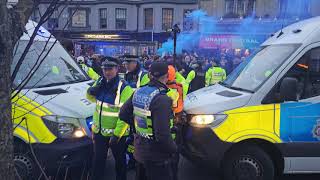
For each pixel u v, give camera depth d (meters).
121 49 31.52
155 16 33.50
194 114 4.84
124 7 34.25
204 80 12.21
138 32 34.22
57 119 4.69
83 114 4.89
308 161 4.75
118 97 4.57
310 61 4.74
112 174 5.58
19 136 4.50
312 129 4.71
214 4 28.17
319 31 4.82
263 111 4.68
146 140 3.61
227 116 4.69
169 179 3.68
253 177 4.82
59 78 5.70
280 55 5.01
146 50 30.72
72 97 5.16
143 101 3.58
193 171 5.82
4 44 1.75
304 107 4.69
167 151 3.48
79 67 6.50
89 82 6.13
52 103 4.82
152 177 3.67
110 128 4.63
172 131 4.20
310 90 4.73
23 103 4.57
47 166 4.63
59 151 4.62
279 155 4.85
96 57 11.22
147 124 3.56
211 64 12.44
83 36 33.78
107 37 34.03
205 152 4.74
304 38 4.84
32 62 5.37
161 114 3.44
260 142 4.82
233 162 4.83
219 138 4.69
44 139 4.62
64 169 4.69
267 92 4.70
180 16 33.56
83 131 4.83
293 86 4.37
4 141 1.81
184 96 5.86
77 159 4.73
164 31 33.34
